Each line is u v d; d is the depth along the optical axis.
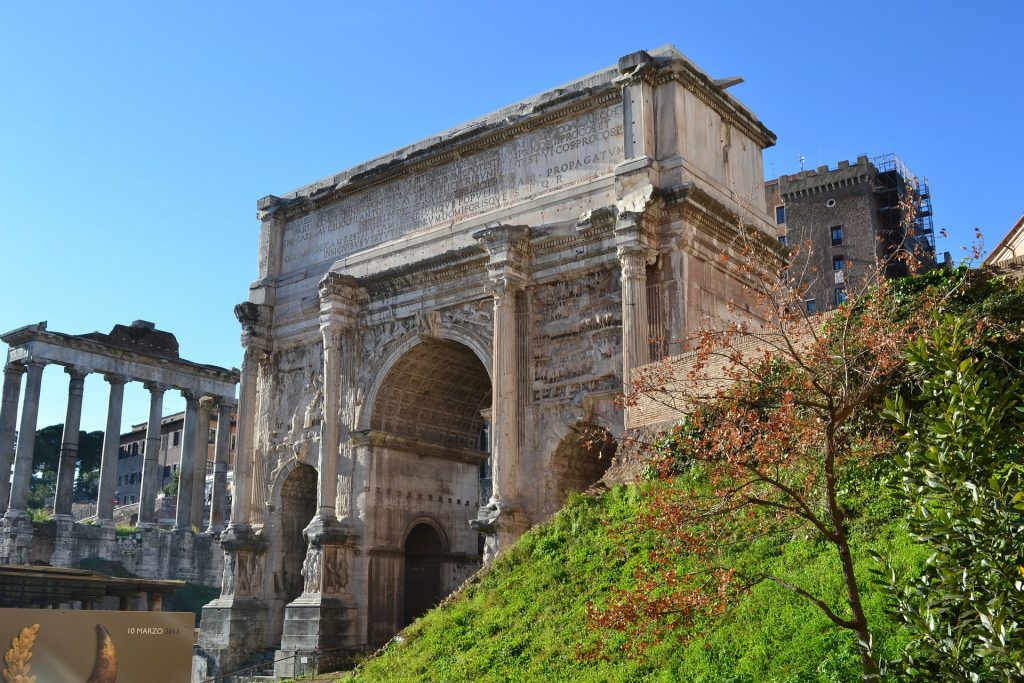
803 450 17.06
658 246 36.34
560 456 37.62
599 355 37.19
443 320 42.69
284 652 41.81
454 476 48.28
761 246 40.28
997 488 12.27
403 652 26.89
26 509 65.50
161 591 35.12
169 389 75.88
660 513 16.52
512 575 27.89
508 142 42.72
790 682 17.08
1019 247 39.47
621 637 21.91
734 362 18.00
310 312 48.59
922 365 13.49
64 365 69.56
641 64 37.69
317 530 43.06
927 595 12.91
